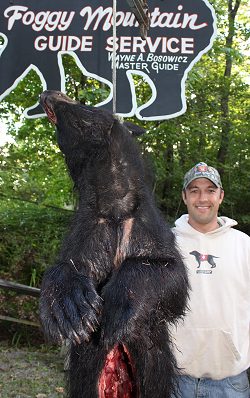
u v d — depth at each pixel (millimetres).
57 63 6641
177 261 3449
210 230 4086
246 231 11078
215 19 6398
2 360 8039
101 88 8344
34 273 9477
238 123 11500
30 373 7488
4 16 6676
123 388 3467
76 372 3518
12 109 11820
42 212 10281
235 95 11648
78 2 6562
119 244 3521
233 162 11211
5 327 9312
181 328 3932
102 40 6531
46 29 6641
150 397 3475
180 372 3936
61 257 3578
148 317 3250
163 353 3543
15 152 13109
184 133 10656
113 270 3518
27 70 6688
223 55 11422
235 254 3992
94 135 3654
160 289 3260
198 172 4020
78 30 6574
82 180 3744
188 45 6430
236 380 3988
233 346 3904
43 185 13156
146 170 3855
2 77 6711
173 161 10805
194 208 4035
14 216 10164
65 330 3102
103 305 3240
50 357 8250
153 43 6453
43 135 11984
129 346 3398
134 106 6445
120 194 3635
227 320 3910
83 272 3486
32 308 9133
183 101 6430
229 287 3938
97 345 3318
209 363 3936
